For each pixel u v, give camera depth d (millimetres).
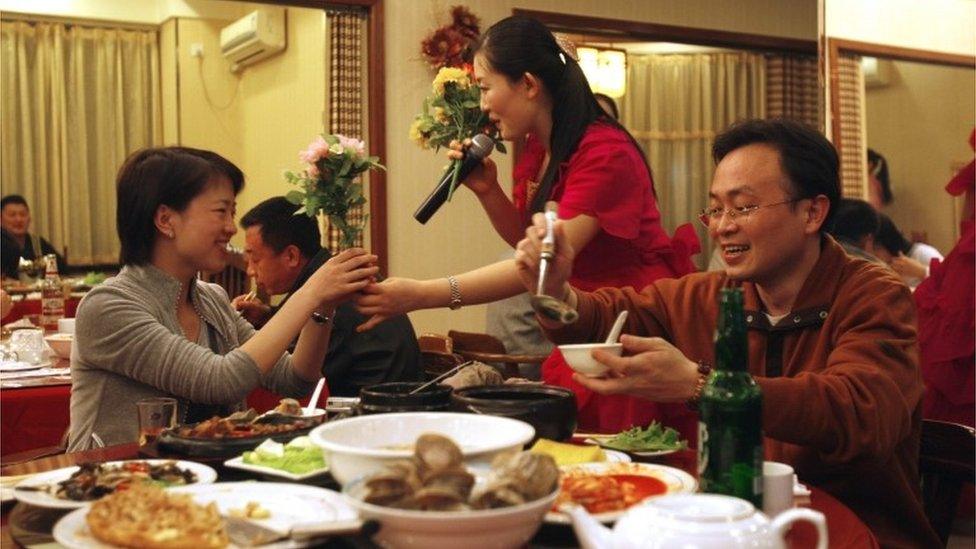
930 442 1915
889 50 5715
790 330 1820
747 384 1223
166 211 2201
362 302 2193
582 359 1491
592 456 1503
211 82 8219
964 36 5586
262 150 7844
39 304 5508
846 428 1537
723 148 1841
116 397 2178
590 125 2434
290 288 3352
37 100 7992
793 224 1777
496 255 6285
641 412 2168
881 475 1751
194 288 2328
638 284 2463
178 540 1097
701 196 8039
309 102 7070
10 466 1699
